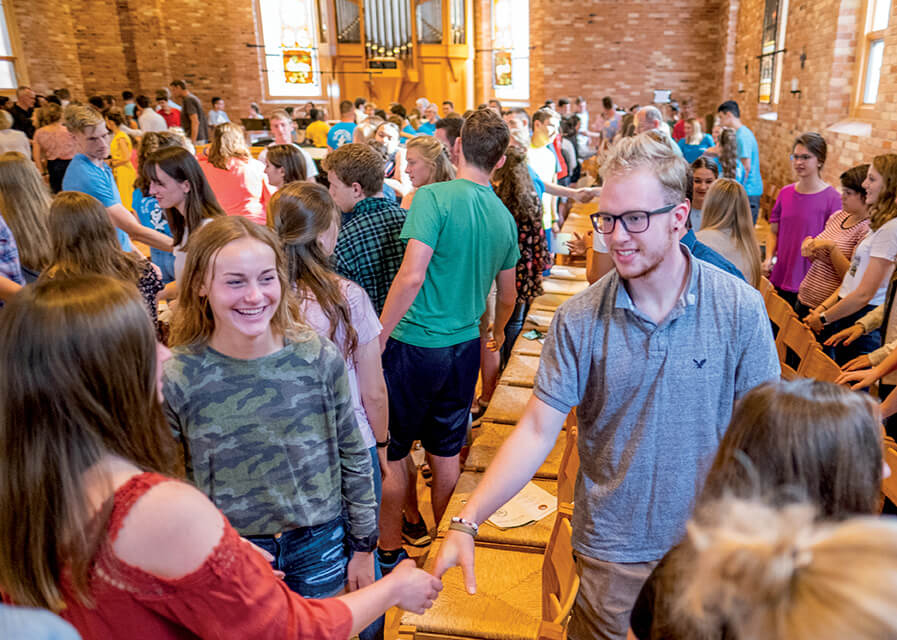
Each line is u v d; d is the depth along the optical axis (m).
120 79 14.22
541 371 1.55
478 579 2.46
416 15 15.01
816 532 0.60
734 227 2.82
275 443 1.51
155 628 0.96
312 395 1.53
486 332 3.79
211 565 0.94
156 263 4.69
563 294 5.16
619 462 1.49
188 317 1.50
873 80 6.22
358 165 2.68
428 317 2.60
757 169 7.06
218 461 1.50
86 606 0.95
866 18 6.30
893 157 3.10
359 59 15.42
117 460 0.97
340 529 1.68
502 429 3.44
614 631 1.53
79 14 13.64
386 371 2.67
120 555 0.91
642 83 13.11
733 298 1.42
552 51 13.31
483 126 2.57
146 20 13.99
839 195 4.12
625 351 1.44
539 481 3.03
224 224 1.45
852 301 3.21
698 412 1.44
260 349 1.49
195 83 14.60
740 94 11.24
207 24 14.34
